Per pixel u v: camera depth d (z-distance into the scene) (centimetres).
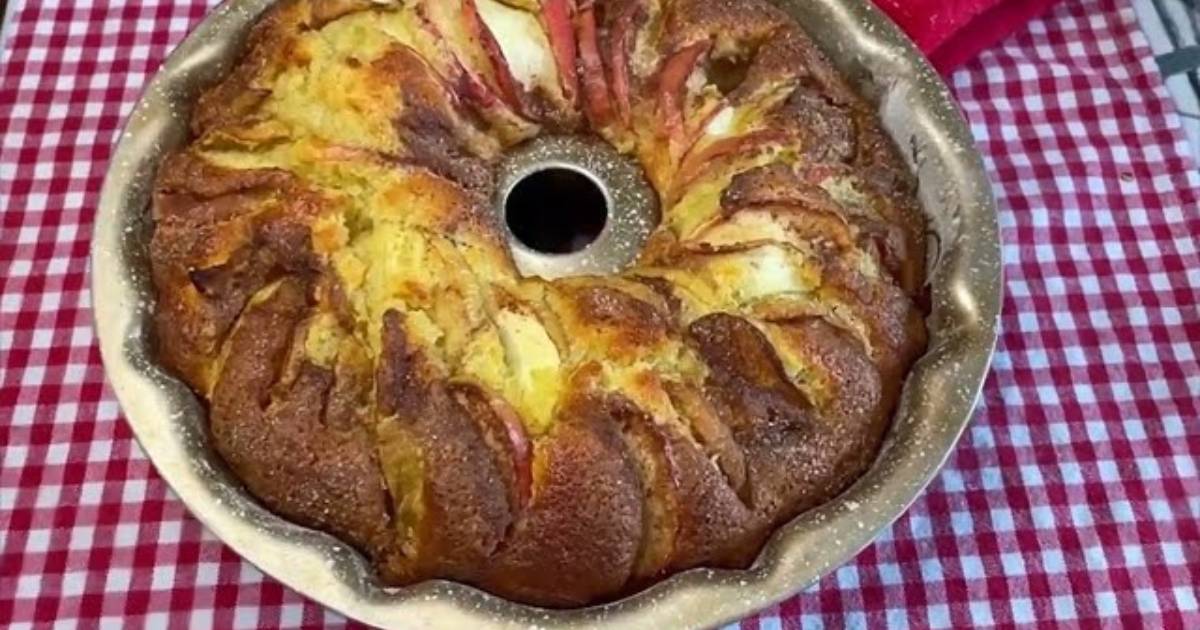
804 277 49
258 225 48
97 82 65
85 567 54
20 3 66
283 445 46
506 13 53
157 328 48
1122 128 65
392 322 46
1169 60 68
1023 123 65
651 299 48
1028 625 54
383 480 45
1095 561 55
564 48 52
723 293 48
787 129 51
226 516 45
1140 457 57
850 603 54
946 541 55
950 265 51
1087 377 59
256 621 53
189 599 53
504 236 50
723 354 47
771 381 47
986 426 58
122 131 52
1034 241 62
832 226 49
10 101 64
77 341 58
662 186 52
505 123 52
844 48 55
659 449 45
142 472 56
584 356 47
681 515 45
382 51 51
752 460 46
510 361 46
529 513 45
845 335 48
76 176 62
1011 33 67
